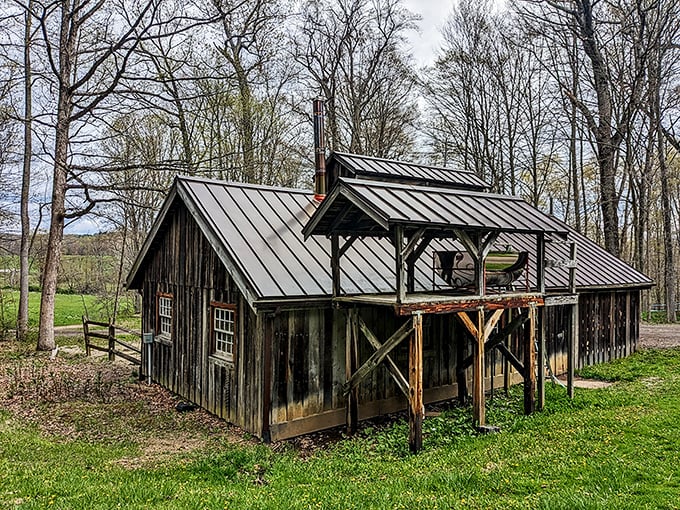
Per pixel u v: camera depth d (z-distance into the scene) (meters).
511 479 5.65
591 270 14.36
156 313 12.09
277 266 8.83
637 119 22.41
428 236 9.76
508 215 8.82
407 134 28.45
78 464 6.67
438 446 7.49
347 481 5.89
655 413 8.32
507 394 11.03
